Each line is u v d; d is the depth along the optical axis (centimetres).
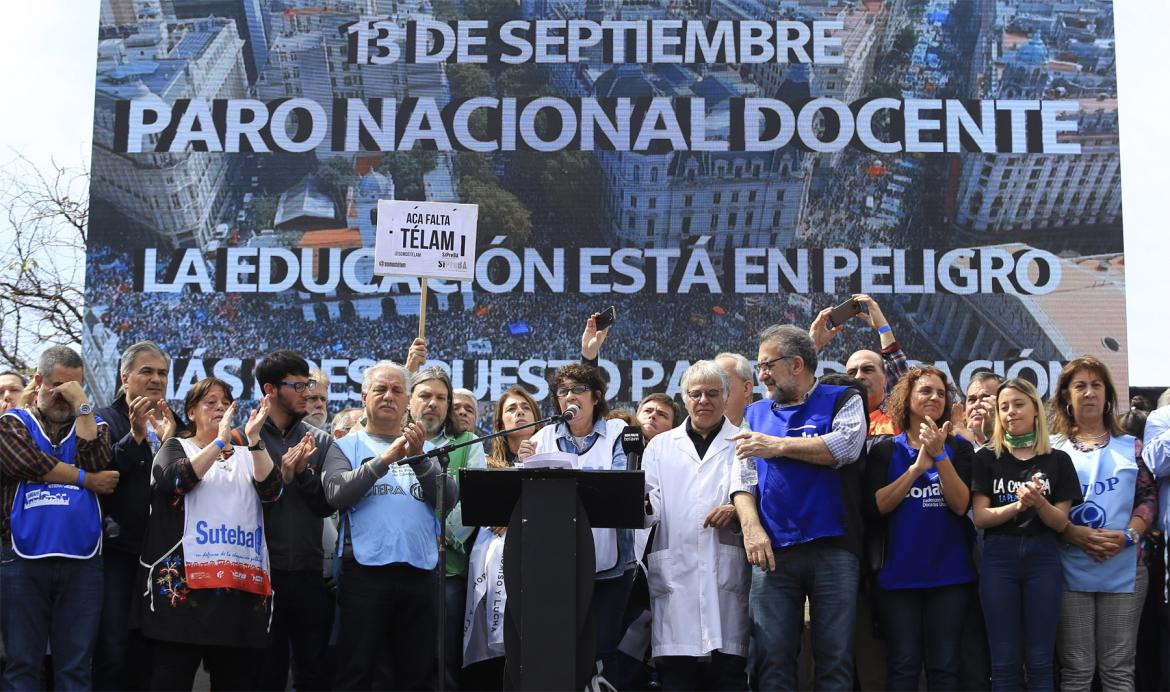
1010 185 1522
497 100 1560
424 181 1546
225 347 1510
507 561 618
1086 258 1510
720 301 1506
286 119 1562
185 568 707
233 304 1518
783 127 1541
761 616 708
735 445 741
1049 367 1488
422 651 743
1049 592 720
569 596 602
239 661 733
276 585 746
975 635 733
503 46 1570
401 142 1555
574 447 761
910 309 1502
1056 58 1548
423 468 739
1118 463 754
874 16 1560
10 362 1908
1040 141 1532
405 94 1566
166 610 702
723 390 741
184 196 1544
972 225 1518
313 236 1537
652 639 736
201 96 1566
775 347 737
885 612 735
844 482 716
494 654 748
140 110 1562
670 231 1523
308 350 1510
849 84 1548
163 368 766
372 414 762
